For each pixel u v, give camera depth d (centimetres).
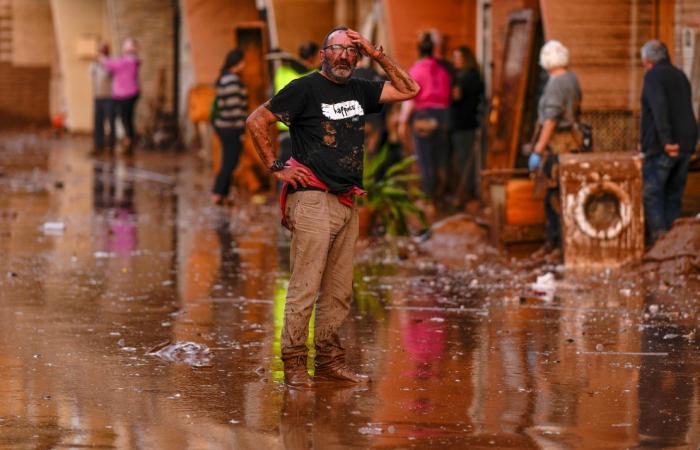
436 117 3681
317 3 4506
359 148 1580
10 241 2994
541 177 2617
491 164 3444
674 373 1625
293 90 1548
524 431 1364
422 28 4056
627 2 3002
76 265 2611
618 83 3019
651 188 2530
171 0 6869
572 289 2272
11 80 8994
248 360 1719
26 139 7606
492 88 3628
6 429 1373
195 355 1744
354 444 1320
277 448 1309
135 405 1478
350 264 1606
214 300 2202
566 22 2998
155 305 2147
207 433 1362
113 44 7444
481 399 1502
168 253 2828
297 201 1565
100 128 6462
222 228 3341
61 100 8856
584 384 1570
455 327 1939
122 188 4484
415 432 1362
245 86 4047
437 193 3794
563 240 2544
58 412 1446
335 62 1545
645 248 2512
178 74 6912
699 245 2370
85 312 2072
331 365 1605
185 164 5700
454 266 2602
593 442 1324
